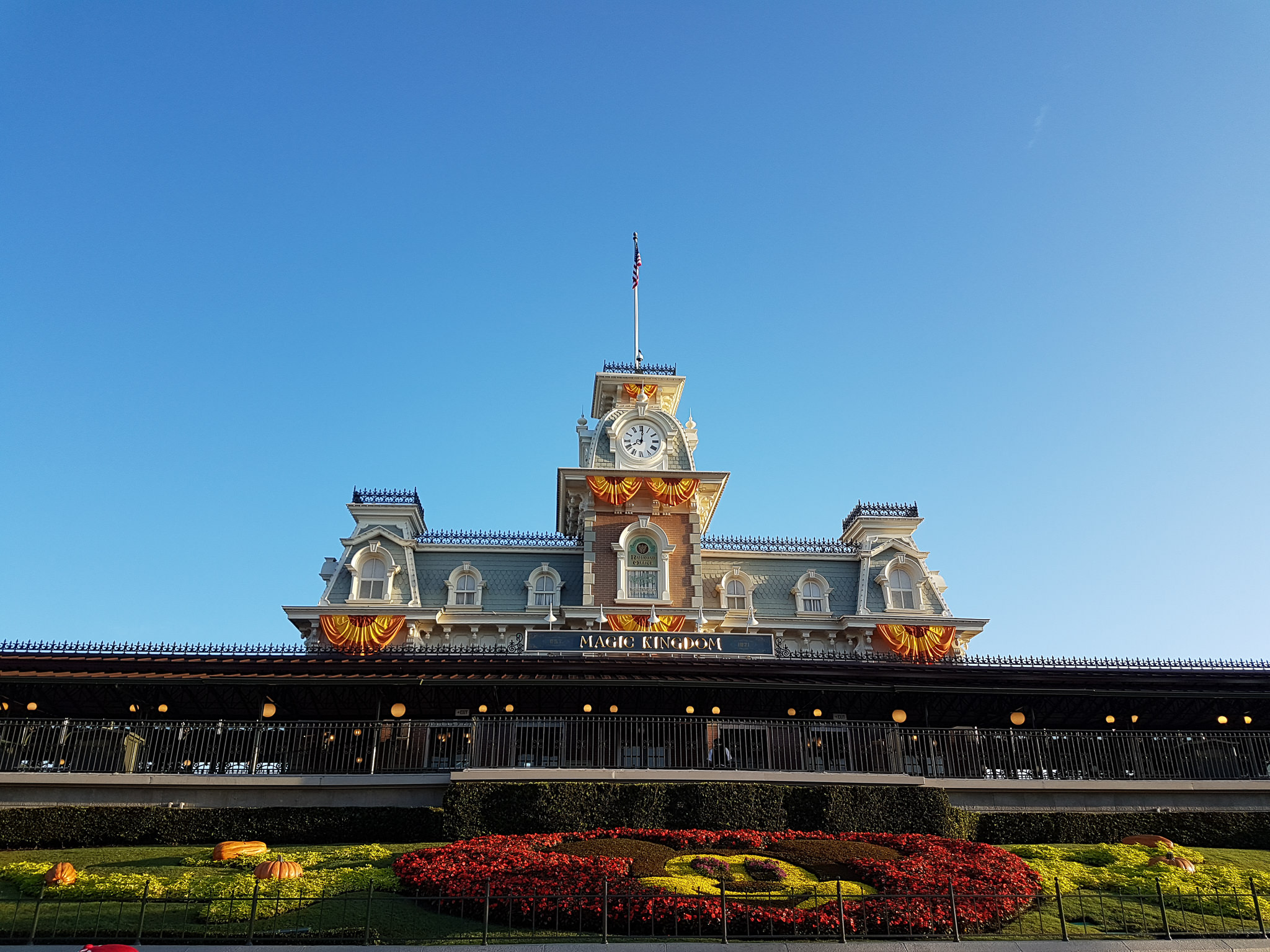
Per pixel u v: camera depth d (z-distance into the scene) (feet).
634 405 144.87
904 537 146.00
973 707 102.37
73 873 59.82
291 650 90.63
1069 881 64.59
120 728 84.48
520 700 99.40
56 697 96.43
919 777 81.25
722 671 90.07
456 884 55.01
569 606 127.03
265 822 76.54
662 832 72.18
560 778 78.59
